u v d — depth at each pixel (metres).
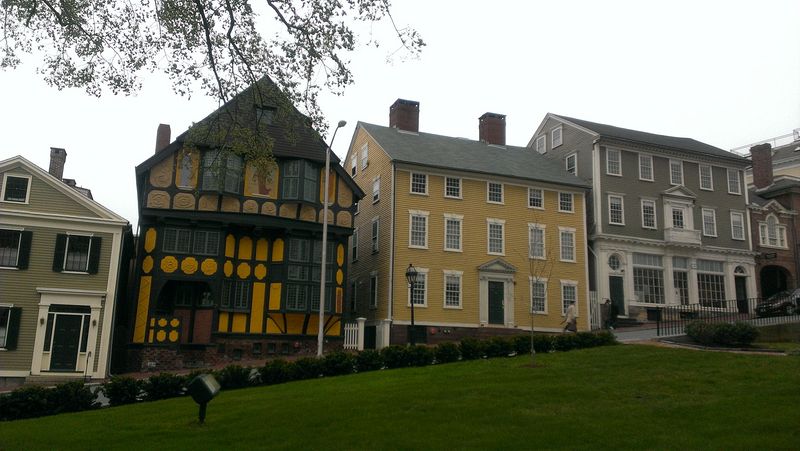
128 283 34.22
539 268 37.38
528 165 40.75
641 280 41.16
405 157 35.91
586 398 13.97
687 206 43.47
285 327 29.19
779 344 25.47
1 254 25.39
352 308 39.06
